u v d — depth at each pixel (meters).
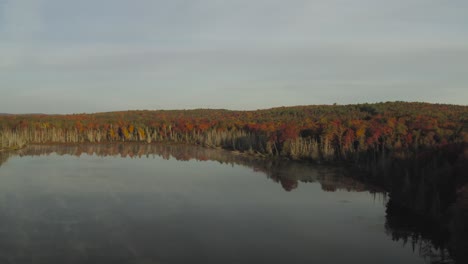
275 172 82.88
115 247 35.22
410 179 56.41
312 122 138.00
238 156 117.19
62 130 167.50
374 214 47.81
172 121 198.88
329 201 54.66
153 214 46.31
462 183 45.31
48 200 52.19
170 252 34.31
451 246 36.59
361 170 82.69
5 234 38.12
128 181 68.81
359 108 187.75
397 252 35.56
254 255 34.06
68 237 37.62
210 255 33.81
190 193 59.06
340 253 34.97
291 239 38.25
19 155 110.44
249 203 52.81
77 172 78.19
